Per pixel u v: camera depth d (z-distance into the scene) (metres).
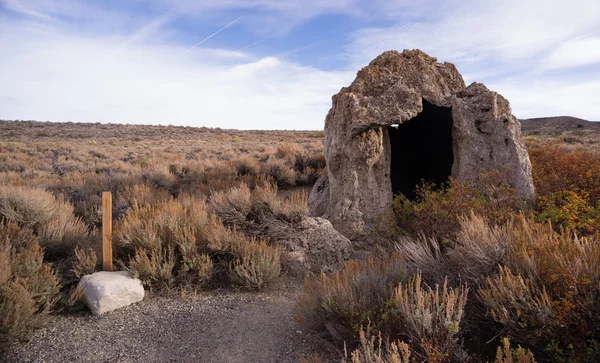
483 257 3.86
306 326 4.12
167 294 5.29
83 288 4.86
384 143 8.04
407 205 6.96
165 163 19.36
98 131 62.94
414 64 8.51
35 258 5.07
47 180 13.54
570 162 8.66
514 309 3.21
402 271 4.18
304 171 16.95
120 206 9.55
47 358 3.78
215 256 6.14
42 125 68.25
